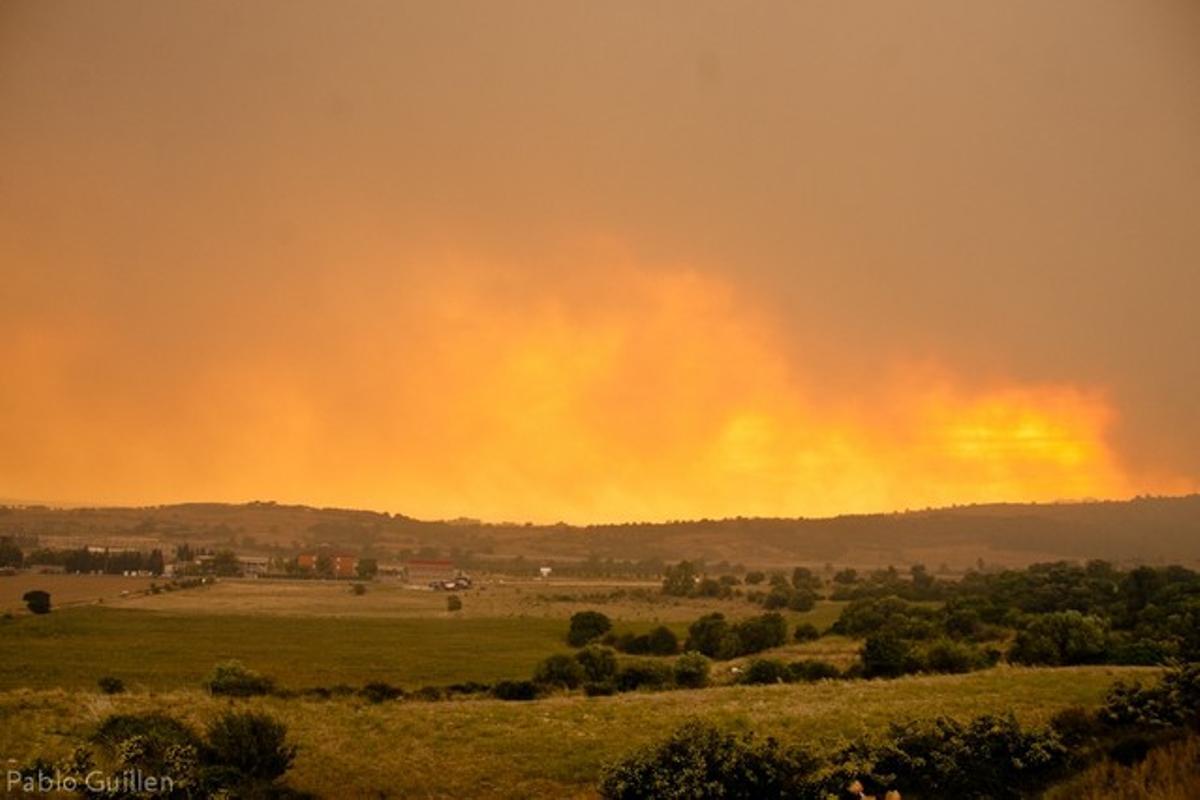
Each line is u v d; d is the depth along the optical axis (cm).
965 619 8075
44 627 10900
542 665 6912
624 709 4059
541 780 2833
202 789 2369
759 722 3522
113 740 2642
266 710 3662
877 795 2322
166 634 10800
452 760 3022
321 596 18012
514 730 3494
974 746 2452
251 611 14375
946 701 3816
